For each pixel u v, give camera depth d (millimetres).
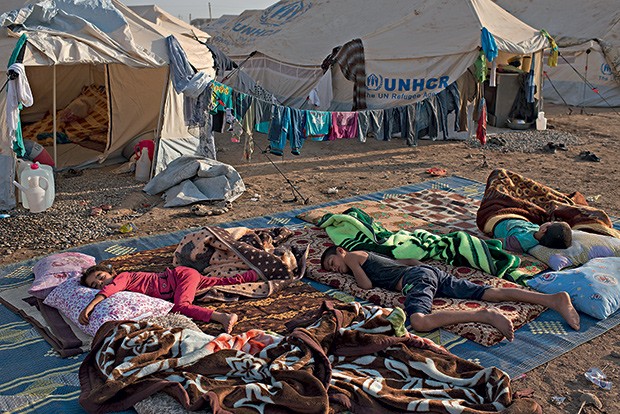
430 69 12117
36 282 5250
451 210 7707
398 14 13508
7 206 7930
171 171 8664
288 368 3732
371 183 9422
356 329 4117
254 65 16438
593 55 17781
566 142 12539
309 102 14000
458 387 3740
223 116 9141
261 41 16500
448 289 5031
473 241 5664
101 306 4574
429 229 6961
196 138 9797
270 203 8359
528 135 13195
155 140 9320
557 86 18641
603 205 8242
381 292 5152
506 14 13484
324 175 9984
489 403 3559
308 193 8883
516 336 4602
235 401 3551
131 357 3928
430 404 3488
